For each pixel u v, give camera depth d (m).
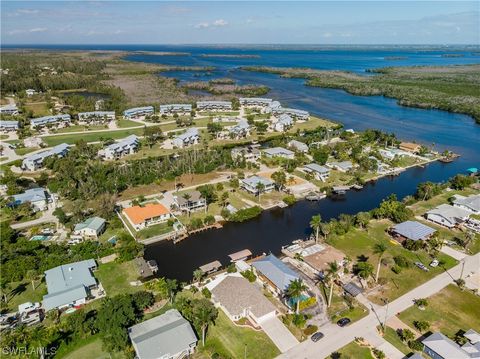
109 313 69.31
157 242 104.88
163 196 131.25
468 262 95.25
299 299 77.12
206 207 122.31
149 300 76.88
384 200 123.94
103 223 108.31
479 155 184.12
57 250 94.75
